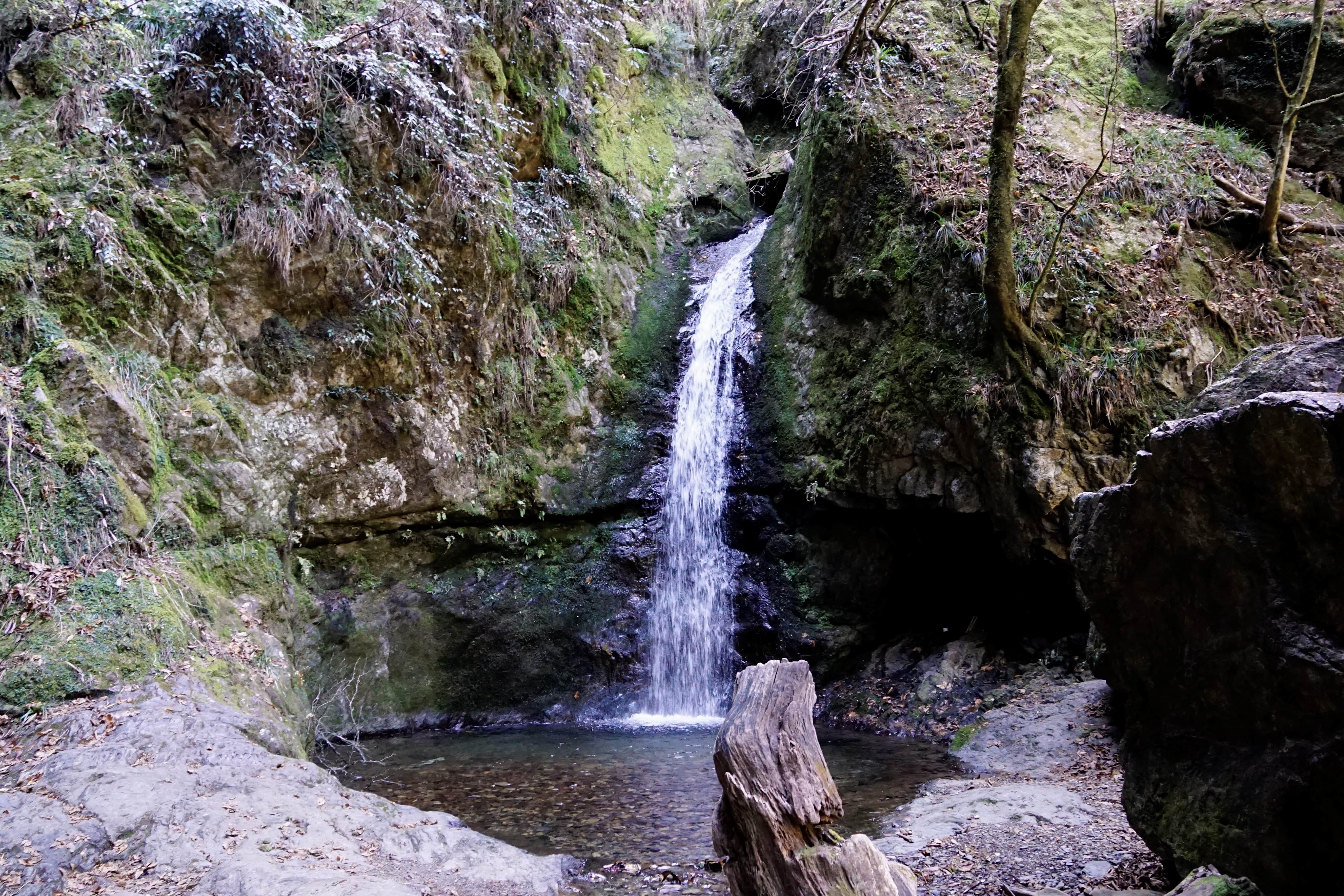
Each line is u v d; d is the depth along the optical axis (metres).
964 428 8.20
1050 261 7.70
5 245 6.50
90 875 3.84
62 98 7.20
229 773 4.80
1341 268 8.52
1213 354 7.86
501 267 9.50
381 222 8.44
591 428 10.49
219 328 7.64
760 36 14.94
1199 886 2.91
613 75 12.46
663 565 10.16
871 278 9.41
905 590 9.62
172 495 6.86
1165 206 8.79
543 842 5.21
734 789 2.63
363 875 4.11
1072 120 9.88
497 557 9.78
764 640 9.68
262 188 7.83
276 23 7.70
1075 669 7.88
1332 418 2.58
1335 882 2.71
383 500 8.75
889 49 10.52
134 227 7.18
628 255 11.67
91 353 6.60
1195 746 3.30
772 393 10.48
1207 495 3.04
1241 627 2.99
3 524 5.62
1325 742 2.70
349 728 8.34
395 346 8.66
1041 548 7.79
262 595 7.39
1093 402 7.66
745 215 13.41
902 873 2.88
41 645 5.26
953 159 9.28
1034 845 4.56
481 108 9.48
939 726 8.07
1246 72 10.18
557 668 9.60
